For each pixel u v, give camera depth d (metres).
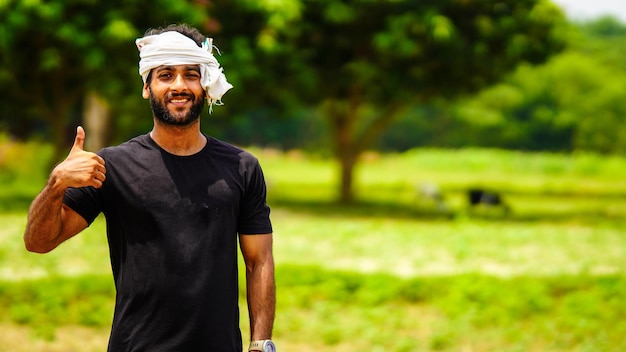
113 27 16.53
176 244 3.33
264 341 3.51
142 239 3.35
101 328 8.73
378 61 21.34
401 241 14.91
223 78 3.44
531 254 13.87
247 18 19.36
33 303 9.21
